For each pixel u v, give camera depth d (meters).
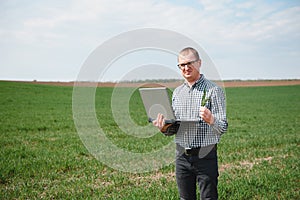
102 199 5.96
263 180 6.82
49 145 11.34
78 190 6.50
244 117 21.69
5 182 7.15
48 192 6.39
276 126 17.33
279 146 11.64
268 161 8.99
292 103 33.03
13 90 36.94
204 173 3.78
